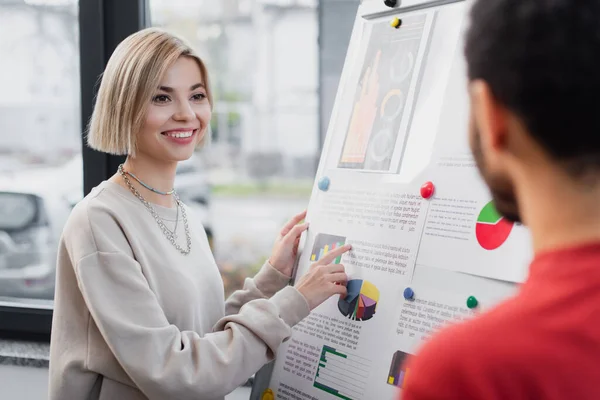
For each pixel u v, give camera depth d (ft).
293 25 11.05
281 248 4.69
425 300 3.67
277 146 12.52
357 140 4.42
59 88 6.57
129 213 4.16
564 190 1.49
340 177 4.47
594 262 1.45
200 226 4.83
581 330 1.40
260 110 12.09
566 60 1.39
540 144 1.48
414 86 4.08
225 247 10.72
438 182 3.76
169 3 7.45
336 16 7.77
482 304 3.39
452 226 3.63
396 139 4.11
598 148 1.43
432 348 1.55
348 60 4.70
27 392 6.06
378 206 4.10
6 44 6.64
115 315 3.77
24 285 6.73
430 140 3.89
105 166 6.30
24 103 6.64
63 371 4.09
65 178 6.64
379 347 3.84
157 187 4.41
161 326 3.84
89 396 4.15
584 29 1.39
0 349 6.23
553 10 1.41
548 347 1.40
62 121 6.59
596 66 1.38
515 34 1.45
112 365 3.98
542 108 1.43
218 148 12.50
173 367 3.73
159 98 4.23
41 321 6.36
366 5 4.64
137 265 3.93
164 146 4.24
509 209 1.72
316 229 4.54
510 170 1.62
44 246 6.72
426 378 1.51
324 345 4.19
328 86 8.18
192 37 10.70
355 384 3.92
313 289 4.11
